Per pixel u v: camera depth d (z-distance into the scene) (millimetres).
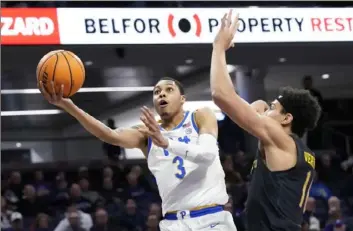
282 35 10258
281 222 4254
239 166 14750
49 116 20047
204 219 5430
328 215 12961
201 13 10062
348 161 15211
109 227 11984
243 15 10133
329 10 10445
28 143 21328
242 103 4277
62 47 11695
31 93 17281
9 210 12477
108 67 13641
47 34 9523
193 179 5461
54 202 12922
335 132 17531
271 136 4324
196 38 9992
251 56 13320
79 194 12836
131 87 17188
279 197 4273
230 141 16375
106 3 10898
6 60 11562
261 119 4328
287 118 4504
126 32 9812
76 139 21703
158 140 4766
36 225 11977
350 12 10539
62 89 5059
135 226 12211
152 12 9930
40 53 11734
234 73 15812
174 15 9992
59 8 9633
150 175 14547
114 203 12797
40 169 15312
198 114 5641
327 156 14734
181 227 5430
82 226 11992
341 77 17188
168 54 12609
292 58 13641
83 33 9664
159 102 5648
